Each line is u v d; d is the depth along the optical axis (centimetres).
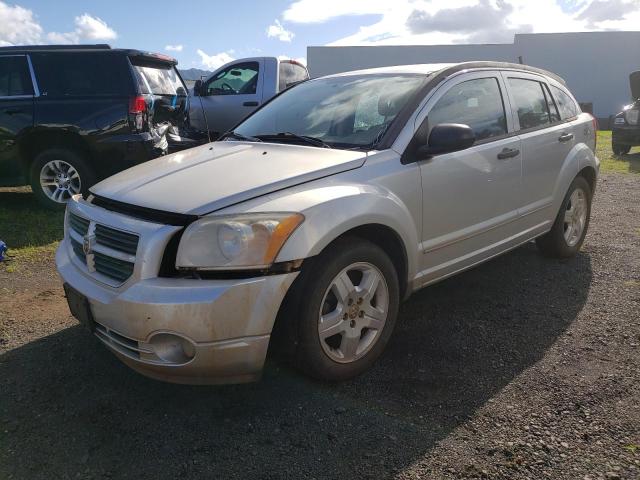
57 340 350
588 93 3147
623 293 423
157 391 293
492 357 327
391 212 304
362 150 323
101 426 264
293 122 388
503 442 250
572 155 478
